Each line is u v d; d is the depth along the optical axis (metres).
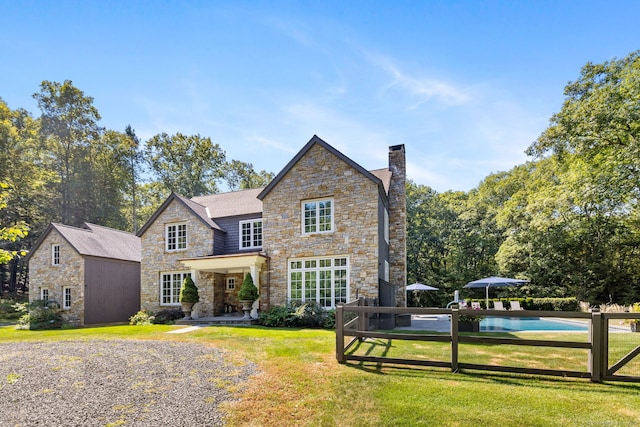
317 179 17.70
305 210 17.95
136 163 45.47
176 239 21.20
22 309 22.12
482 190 44.97
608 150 21.36
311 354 9.13
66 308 22.14
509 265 31.19
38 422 5.08
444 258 40.94
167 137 46.94
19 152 35.09
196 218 20.67
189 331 13.96
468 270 37.06
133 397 6.07
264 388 6.49
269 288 17.95
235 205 22.33
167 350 9.72
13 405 5.71
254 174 53.44
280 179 18.42
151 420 5.15
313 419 5.17
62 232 22.58
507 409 5.41
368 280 16.25
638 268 25.52
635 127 19.92
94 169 40.31
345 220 16.97
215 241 20.42
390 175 20.94
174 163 47.19
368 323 13.09
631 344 10.20
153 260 21.44
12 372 7.55
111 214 41.28
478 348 10.11
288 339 11.41
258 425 5.00
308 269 17.47
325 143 17.67
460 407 5.50
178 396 6.11
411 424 4.95
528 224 30.17
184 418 5.21
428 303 37.53
